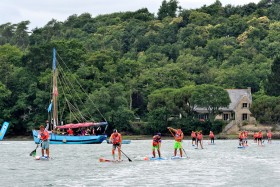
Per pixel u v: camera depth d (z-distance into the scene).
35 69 196.75
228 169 57.44
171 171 55.22
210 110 191.62
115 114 181.38
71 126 129.50
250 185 44.81
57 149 99.19
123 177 49.94
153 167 59.56
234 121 181.12
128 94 197.00
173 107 180.38
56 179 48.72
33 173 53.66
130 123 183.25
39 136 72.62
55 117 136.88
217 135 174.62
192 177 49.94
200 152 88.69
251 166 61.16
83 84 194.38
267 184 45.44
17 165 62.59
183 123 178.38
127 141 131.25
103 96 181.12
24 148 105.50
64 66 199.75
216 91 179.12
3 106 184.50
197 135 103.62
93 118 178.25
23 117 185.25
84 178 49.28
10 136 185.00
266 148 103.69
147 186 43.97
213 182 46.47
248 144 124.44
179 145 73.56
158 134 71.25
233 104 195.62
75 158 73.88
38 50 197.00
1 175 52.00
